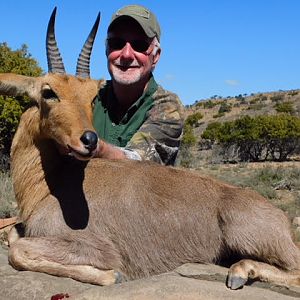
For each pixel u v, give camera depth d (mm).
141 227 1572
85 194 1583
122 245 1566
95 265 1524
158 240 1577
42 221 1564
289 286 1475
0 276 1473
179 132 2064
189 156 12883
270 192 6598
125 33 1998
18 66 6730
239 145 14172
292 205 5914
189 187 1625
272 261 1542
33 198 1604
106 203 1574
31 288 1414
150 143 1945
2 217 3656
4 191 4312
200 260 1595
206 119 26516
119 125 2021
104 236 1558
